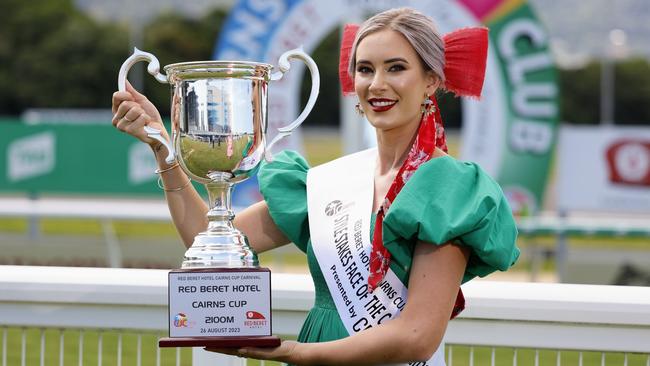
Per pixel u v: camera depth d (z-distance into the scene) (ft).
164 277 10.62
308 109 8.75
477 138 33.53
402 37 8.31
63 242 43.98
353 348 7.95
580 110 117.91
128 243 44.21
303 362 8.00
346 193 8.86
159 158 9.16
